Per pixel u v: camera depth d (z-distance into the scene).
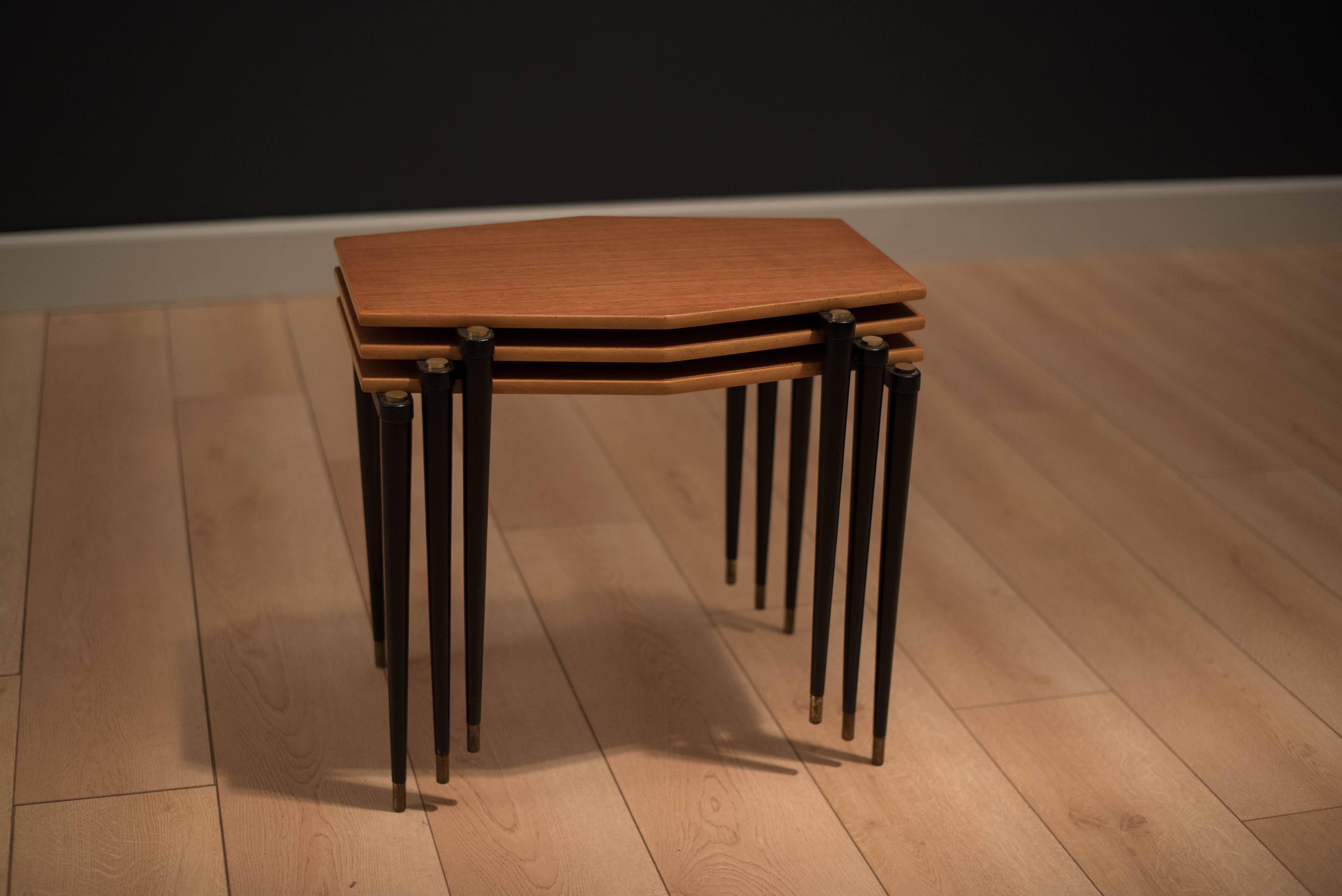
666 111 2.77
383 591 1.45
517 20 2.60
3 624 1.55
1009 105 2.97
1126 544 1.84
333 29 2.52
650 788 1.33
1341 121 3.16
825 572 1.29
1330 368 2.49
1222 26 2.99
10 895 1.15
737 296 1.14
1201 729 1.44
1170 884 1.21
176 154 2.55
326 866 1.20
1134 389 2.37
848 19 2.78
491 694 1.47
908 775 1.36
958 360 2.48
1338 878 1.23
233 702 1.43
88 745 1.35
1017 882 1.21
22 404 2.15
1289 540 1.86
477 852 1.23
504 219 2.75
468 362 1.06
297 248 2.67
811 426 2.15
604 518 1.88
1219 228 3.18
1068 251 3.13
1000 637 1.61
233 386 2.26
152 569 1.69
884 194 3.00
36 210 2.52
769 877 1.21
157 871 1.19
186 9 2.43
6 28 2.35
